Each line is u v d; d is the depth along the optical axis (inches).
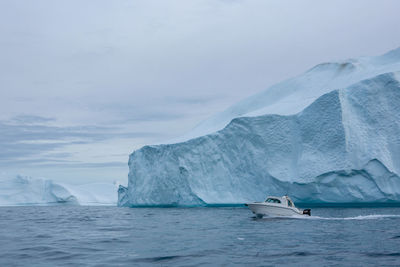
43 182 4461.1
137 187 2394.2
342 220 1029.2
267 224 947.3
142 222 1146.7
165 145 2261.3
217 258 475.8
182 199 2114.9
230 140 2042.3
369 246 553.3
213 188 2023.9
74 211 2400.3
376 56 2450.8
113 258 488.4
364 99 1800.0
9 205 4227.4
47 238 747.4
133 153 2561.5
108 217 1512.1
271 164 1910.7
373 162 1670.8
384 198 1637.6
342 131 1738.4
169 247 578.9
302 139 1875.0
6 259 493.7
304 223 950.4
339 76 2359.7
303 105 2090.3
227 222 1042.7
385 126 1732.3
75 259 486.6
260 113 2206.0
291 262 442.3
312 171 1750.7
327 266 416.8
